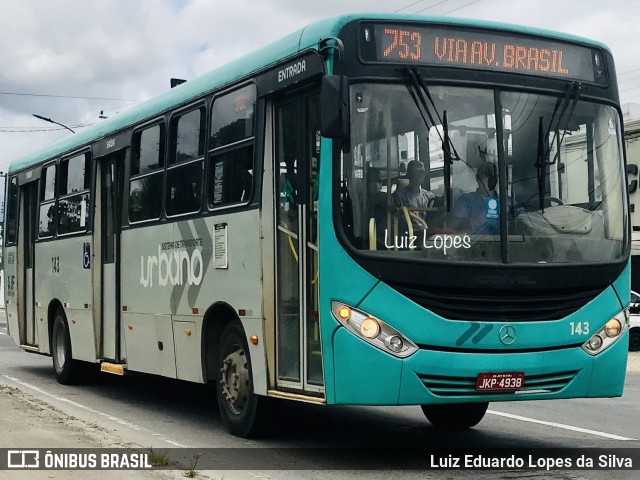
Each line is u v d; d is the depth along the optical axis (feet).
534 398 25.62
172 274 34.76
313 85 26.84
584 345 26.17
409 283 24.73
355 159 25.13
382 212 25.03
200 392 44.78
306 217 26.86
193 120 33.96
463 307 24.93
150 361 36.86
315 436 31.42
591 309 26.30
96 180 42.88
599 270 26.50
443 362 24.64
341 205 25.02
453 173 25.64
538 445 30.37
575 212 26.73
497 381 24.99
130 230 38.75
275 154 28.63
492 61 26.61
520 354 25.27
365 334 24.56
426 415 33.71
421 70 25.90
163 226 35.58
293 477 24.86
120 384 47.80
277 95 28.71
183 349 33.91
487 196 25.76
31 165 52.80
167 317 35.14
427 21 26.27
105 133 42.09
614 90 28.30
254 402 29.86
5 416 31.94
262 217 28.68
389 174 25.27
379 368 24.45
